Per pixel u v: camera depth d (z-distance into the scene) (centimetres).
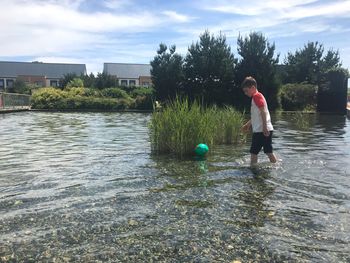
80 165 727
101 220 416
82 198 498
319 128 1547
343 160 762
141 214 434
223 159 773
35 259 329
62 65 7319
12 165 736
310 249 344
